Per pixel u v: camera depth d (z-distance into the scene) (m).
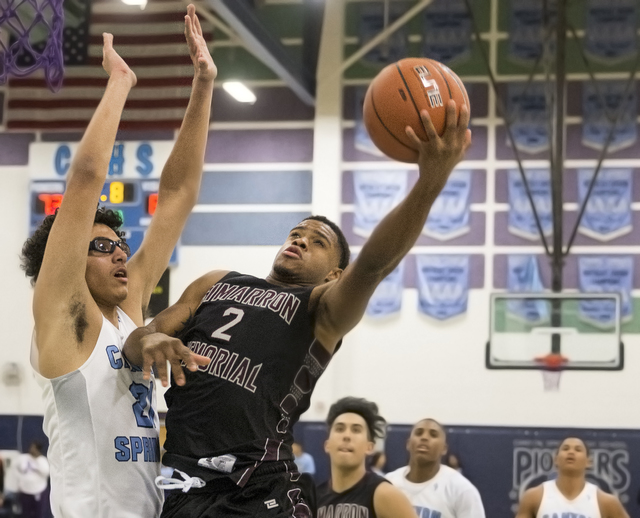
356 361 10.28
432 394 10.11
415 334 10.24
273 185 10.72
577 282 10.09
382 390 10.19
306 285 2.65
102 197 10.62
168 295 10.67
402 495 3.43
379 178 10.55
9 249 10.96
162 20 10.15
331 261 2.71
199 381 2.41
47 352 2.36
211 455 2.33
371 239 2.26
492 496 9.74
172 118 10.07
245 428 2.34
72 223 2.35
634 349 9.84
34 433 10.65
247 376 2.37
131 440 2.44
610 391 9.80
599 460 9.66
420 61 2.40
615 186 10.14
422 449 4.45
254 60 10.89
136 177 10.64
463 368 10.10
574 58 10.34
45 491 10.21
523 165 10.31
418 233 2.24
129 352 2.46
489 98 10.42
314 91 10.71
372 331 10.31
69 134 10.98
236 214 10.73
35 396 10.73
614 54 10.28
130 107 10.11
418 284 10.33
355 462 3.47
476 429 9.93
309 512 2.41
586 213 10.18
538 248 10.18
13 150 11.05
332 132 10.62
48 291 2.34
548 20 10.15
